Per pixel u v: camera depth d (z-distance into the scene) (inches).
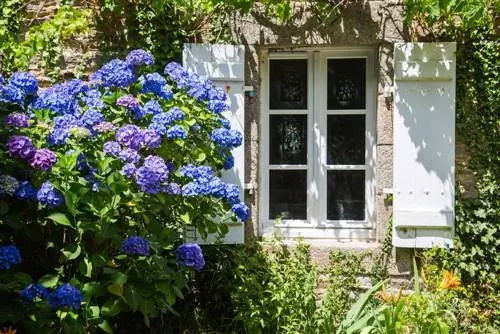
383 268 205.9
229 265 203.0
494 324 198.1
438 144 201.2
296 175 219.1
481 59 203.9
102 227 145.8
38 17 217.5
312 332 189.8
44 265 160.7
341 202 217.5
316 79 217.8
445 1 177.9
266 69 218.5
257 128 212.2
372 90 215.2
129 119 168.4
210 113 185.2
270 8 206.8
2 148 152.3
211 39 211.6
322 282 207.2
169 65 187.8
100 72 170.1
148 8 211.9
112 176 149.9
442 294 187.2
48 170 145.3
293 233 217.0
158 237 159.9
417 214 201.0
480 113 204.5
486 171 203.9
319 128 217.9
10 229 158.7
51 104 161.8
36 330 140.5
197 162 180.9
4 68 214.1
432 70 200.5
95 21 214.5
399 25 205.0
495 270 200.7
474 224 201.8
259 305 192.9
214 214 174.6
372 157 215.3
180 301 205.0
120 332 202.4
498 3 195.2
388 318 162.9
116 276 144.8
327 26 207.2
